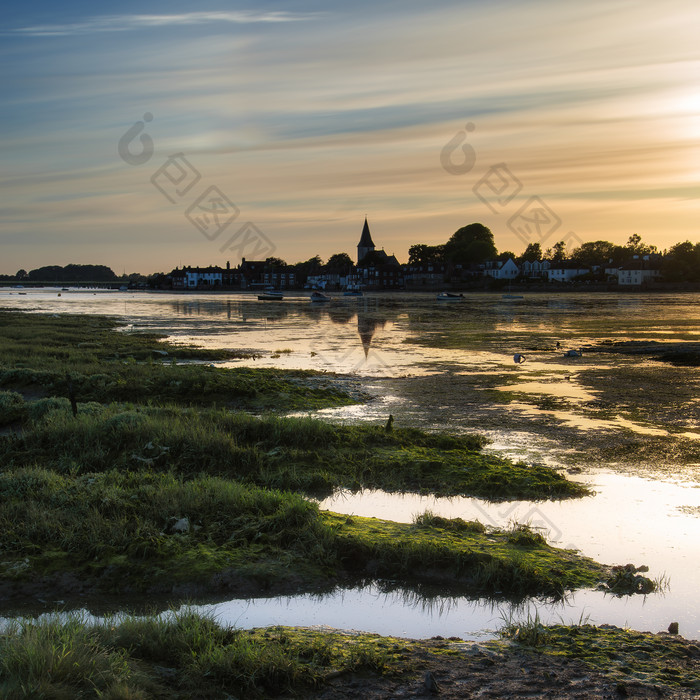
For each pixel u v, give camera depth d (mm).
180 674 7016
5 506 11945
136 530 10977
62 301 139375
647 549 11391
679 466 16562
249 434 18141
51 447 16844
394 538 11172
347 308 103625
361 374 32719
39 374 26125
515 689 6883
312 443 17844
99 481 13594
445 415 22812
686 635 8477
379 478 15492
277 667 7043
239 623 8812
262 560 10453
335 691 6844
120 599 9477
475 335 54344
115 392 24734
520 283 171750
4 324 62219
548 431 20344
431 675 6918
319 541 10953
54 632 7406
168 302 131750
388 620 8953
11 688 6039
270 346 46844
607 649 7832
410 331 59125
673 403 24641
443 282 186375
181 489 12852
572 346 44750
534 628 8141
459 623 8867
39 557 10289
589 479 15539
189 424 18031
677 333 54781
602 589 9797
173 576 9914
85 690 6328
